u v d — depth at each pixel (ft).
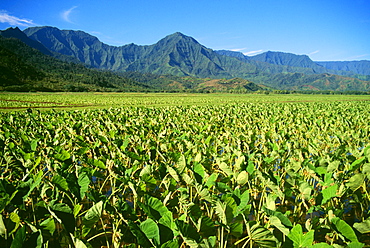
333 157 21.70
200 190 13.74
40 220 15.11
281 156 23.70
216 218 16.24
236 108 79.41
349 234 10.32
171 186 15.80
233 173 17.08
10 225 10.88
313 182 22.07
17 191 12.82
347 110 76.59
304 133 38.60
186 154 22.26
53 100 138.72
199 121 47.98
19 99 143.02
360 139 33.01
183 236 9.63
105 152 26.30
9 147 22.68
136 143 29.81
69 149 27.35
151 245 9.65
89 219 11.21
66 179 13.71
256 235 9.92
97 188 21.20
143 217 15.17
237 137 31.71
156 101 144.77
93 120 46.39
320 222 12.08
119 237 13.10
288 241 9.97
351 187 15.20
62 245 12.24
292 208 18.26
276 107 89.25
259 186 19.39
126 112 63.67
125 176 16.31
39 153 23.35
